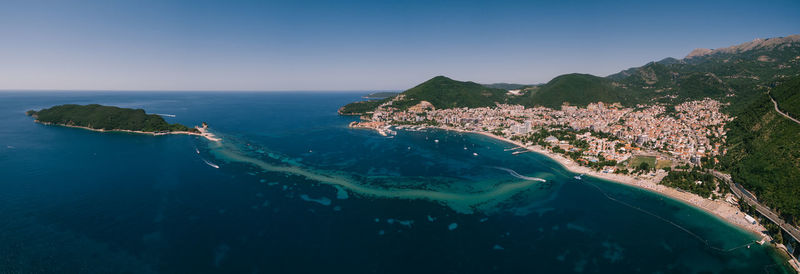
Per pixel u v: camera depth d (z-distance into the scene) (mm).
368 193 195750
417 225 157250
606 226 158625
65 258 121812
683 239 146500
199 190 192250
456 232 151625
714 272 123688
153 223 150750
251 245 135875
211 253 129375
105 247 130125
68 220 150750
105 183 199000
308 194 191625
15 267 115500
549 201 188000
